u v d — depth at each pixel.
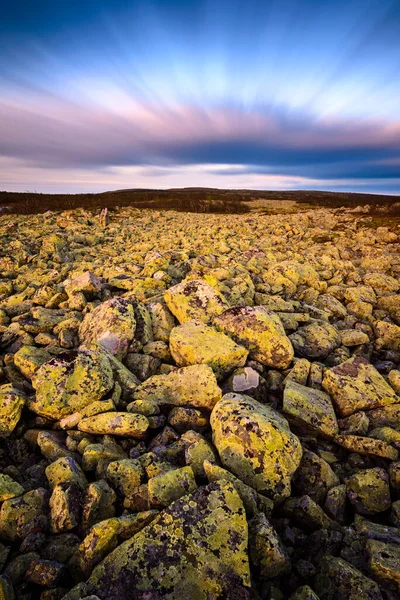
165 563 3.21
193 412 5.28
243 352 6.30
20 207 48.09
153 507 3.82
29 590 3.24
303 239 25.72
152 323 7.93
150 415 5.28
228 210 59.47
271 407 5.88
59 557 3.50
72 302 9.24
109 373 5.57
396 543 3.62
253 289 10.77
